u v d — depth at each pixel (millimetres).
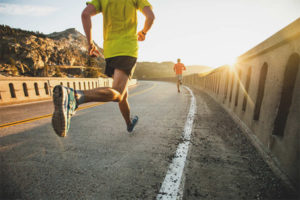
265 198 1122
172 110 4234
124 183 1320
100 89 1319
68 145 2104
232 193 1181
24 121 3422
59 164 1628
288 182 1192
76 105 1186
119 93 1495
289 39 1321
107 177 1404
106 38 1733
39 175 1438
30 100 7109
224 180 1333
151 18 1632
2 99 6070
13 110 4891
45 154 1852
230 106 3791
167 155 1793
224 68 4652
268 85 1771
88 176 1421
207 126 2830
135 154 1833
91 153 1869
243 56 2795
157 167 1554
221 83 5121
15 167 1574
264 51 1874
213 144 2066
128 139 2293
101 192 1218
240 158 1694
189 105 4934
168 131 2602
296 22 1146
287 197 1121
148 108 4578
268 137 1671
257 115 2154
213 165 1566
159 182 1326
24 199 1145
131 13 1671
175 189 1238
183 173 1444
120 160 1700
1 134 2564
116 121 3291
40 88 7695
